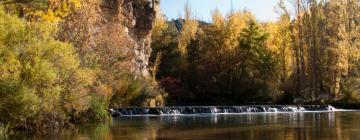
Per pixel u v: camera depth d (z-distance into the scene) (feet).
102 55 112.88
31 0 65.21
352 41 214.69
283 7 222.07
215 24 231.91
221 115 134.51
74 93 79.15
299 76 203.41
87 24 101.91
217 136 66.74
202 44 234.58
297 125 87.04
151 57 235.61
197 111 144.97
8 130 65.67
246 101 211.41
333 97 184.34
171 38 256.73
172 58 233.76
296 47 211.61
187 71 226.79
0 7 59.72
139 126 87.40
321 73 204.13
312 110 161.17
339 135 65.98
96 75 101.19
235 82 216.33
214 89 218.79
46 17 77.00
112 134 70.49
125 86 135.74
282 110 157.28
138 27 175.42
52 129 76.28
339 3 211.20
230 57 221.87
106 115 106.63
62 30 95.55
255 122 97.81
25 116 63.82
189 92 216.74
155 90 159.22
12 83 58.39
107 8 143.02
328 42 207.51
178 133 72.02
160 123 96.94
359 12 215.10
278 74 222.28
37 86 63.93
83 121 94.99
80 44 98.94
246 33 222.28
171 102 205.36
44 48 64.13
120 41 126.93
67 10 88.33
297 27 216.74
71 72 75.61
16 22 59.67
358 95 172.45
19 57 60.80
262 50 220.43
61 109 79.71
